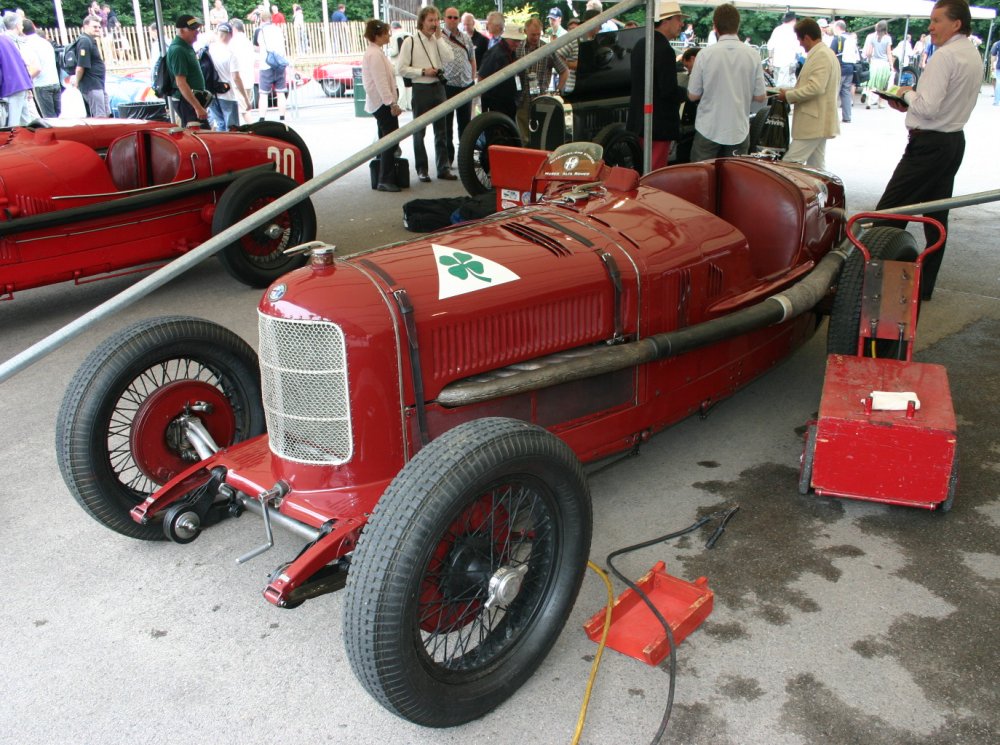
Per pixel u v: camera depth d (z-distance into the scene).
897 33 29.33
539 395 2.79
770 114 8.33
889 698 2.20
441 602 2.14
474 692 2.11
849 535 2.93
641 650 2.36
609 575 2.73
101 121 7.22
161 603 2.67
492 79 3.13
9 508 3.24
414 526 1.91
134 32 21.41
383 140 2.94
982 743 2.05
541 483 2.17
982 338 4.70
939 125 4.75
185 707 2.24
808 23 6.89
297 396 2.43
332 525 2.35
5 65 9.92
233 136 5.99
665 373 3.14
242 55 14.12
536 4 21.61
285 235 5.91
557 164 3.62
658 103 7.24
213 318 5.26
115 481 2.84
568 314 2.81
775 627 2.48
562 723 2.15
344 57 24.55
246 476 2.63
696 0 11.48
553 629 2.28
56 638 2.52
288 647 2.47
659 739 2.06
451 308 2.53
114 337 2.83
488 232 2.98
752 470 3.39
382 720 2.18
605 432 3.00
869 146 11.73
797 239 3.84
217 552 2.93
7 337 5.09
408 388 2.46
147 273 6.34
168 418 2.92
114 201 5.15
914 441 2.88
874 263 3.39
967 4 4.60
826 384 3.18
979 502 3.11
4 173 4.80
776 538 2.92
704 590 2.53
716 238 3.34
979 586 2.64
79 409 2.72
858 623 2.48
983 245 6.62
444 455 1.99
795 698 2.21
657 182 4.11
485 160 7.97
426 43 8.85
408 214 7.06
